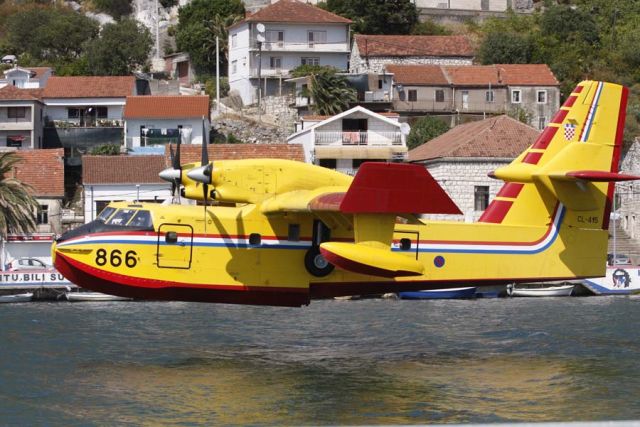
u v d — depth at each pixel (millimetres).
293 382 76688
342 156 181500
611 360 85312
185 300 82062
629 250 177625
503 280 85250
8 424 65062
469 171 166250
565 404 69938
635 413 67562
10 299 135625
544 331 102312
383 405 69500
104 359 86062
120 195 176875
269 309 125875
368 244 74438
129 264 80375
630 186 184250
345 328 106625
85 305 130625
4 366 82500
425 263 83438
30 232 161250
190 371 80938
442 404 69750
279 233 81875
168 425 64625
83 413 67562
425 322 110750
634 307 125062
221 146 181500
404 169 70875
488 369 81688
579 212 86500
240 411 67812
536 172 84438
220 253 81188
